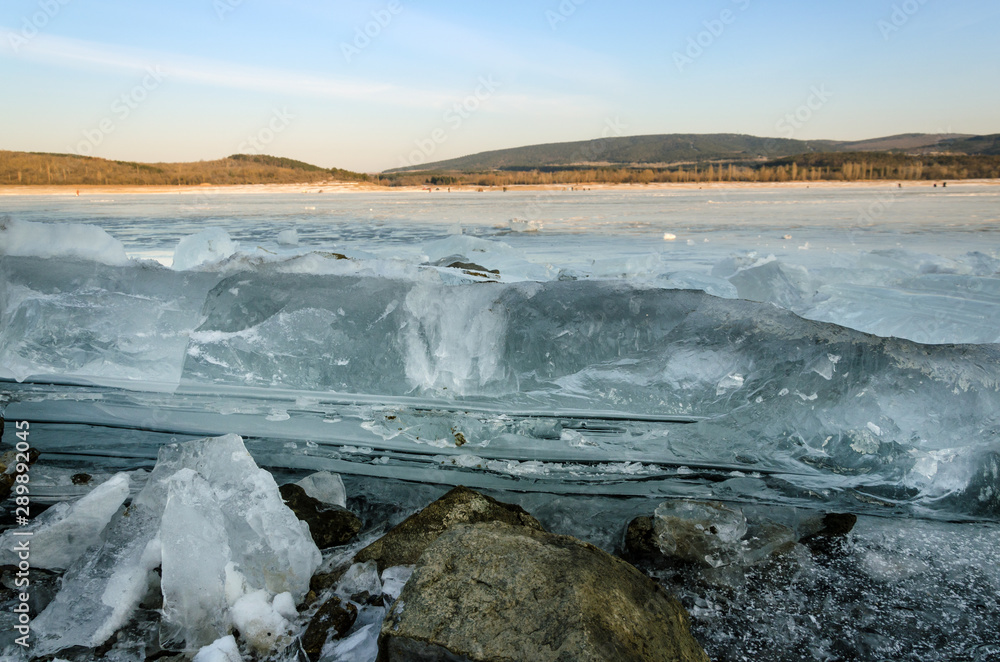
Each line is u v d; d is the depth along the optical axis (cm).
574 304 327
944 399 271
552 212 2670
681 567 231
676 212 2562
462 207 3234
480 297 334
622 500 282
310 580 223
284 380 337
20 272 359
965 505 261
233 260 364
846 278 634
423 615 167
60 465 318
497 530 199
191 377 342
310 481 283
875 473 279
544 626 158
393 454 316
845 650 187
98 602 204
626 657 152
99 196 4994
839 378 285
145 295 355
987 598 208
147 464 322
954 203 2783
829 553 236
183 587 199
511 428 317
